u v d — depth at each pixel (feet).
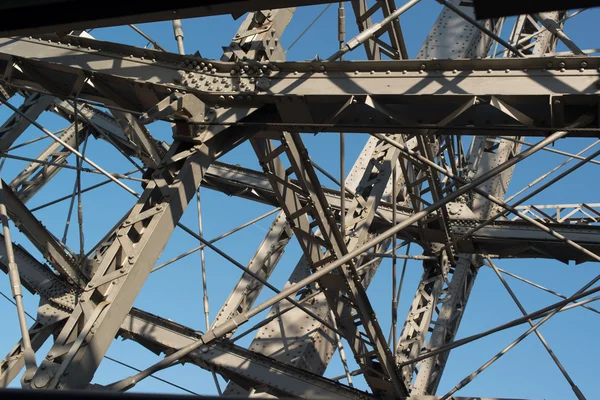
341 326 42.32
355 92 29.45
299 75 30.58
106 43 32.32
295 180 38.01
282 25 34.19
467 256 58.95
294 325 47.26
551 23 31.91
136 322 47.91
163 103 30.19
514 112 28.22
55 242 43.09
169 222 29.35
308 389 43.91
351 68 29.96
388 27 37.45
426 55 50.70
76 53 32.68
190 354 45.88
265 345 46.93
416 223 50.88
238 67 31.19
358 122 30.55
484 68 28.68
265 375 44.52
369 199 41.70
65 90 33.76
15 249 49.08
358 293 39.88
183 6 19.84
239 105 31.07
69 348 26.89
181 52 33.68
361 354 43.50
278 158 36.86
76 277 45.01
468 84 28.53
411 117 29.99
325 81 30.12
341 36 32.40
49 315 46.60
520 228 50.06
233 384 47.83
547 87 27.63
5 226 31.81
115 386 28.45
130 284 28.09
